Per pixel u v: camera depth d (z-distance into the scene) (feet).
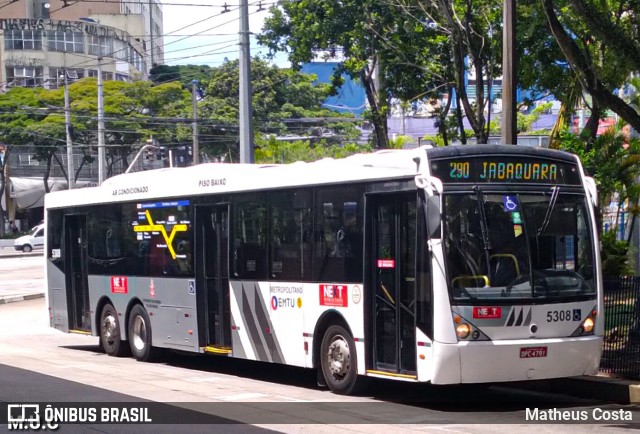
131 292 57.72
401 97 82.79
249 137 72.38
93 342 69.82
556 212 38.47
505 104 50.14
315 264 43.16
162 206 54.70
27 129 186.70
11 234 232.12
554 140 63.46
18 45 233.35
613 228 65.92
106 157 188.75
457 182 37.06
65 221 64.69
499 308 36.42
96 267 61.46
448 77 78.18
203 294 51.44
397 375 38.17
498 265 36.88
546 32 68.18
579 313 38.17
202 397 41.96
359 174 40.63
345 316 41.22
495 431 33.17
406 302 38.09
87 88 188.34
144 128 179.22
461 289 36.17
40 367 53.16
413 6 71.87
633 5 50.96
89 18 257.34
